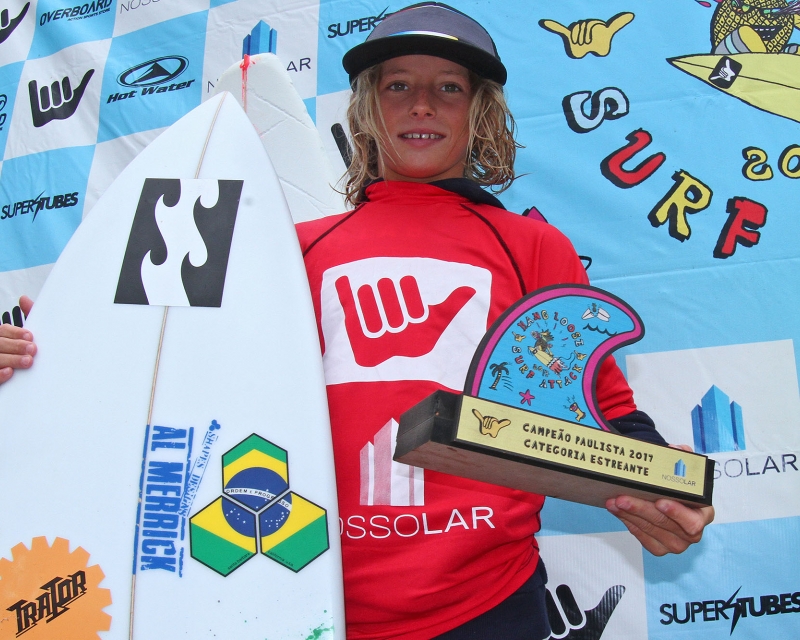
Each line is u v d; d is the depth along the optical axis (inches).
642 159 69.8
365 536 39.6
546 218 70.1
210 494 42.1
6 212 81.1
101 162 80.4
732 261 66.3
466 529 38.8
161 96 80.6
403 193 48.0
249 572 40.4
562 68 72.8
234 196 50.4
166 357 45.6
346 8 78.4
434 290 42.6
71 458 43.8
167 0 83.0
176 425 43.8
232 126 54.3
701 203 67.9
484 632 38.8
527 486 38.3
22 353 46.3
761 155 68.0
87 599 41.0
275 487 41.6
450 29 47.0
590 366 37.2
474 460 34.5
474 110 48.7
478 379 35.9
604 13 73.0
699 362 64.9
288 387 43.6
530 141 71.7
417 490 39.6
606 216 69.3
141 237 49.4
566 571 64.3
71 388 45.5
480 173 54.4
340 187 68.9
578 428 34.9
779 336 64.2
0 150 83.0
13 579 41.8
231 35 80.4
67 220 79.4
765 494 62.2
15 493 43.3
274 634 38.9
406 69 47.1
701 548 62.7
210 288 47.1
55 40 84.8
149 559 41.4
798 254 65.4
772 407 63.2
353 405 41.5
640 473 35.4
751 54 70.0
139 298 47.4
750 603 61.2
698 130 69.5
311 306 45.4
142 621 40.3
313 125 70.5
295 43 78.5
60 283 48.6
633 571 63.5
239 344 45.4
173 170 52.1
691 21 71.5
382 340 42.1
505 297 43.1
